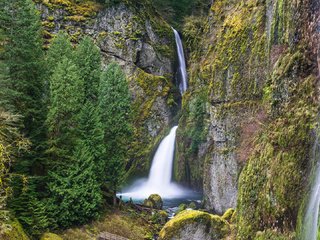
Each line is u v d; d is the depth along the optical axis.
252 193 17.22
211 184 32.03
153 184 45.44
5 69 22.22
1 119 19.06
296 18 17.19
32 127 24.14
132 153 46.81
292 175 14.85
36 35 26.16
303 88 15.88
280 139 16.28
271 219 15.51
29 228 21.55
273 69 19.06
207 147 34.19
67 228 24.27
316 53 15.40
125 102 30.47
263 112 21.22
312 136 14.52
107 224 26.30
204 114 36.28
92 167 26.33
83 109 27.69
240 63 29.84
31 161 23.58
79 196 25.03
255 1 31.16
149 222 28.97
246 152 25.61
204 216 21.84
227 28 34.09
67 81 24.69
